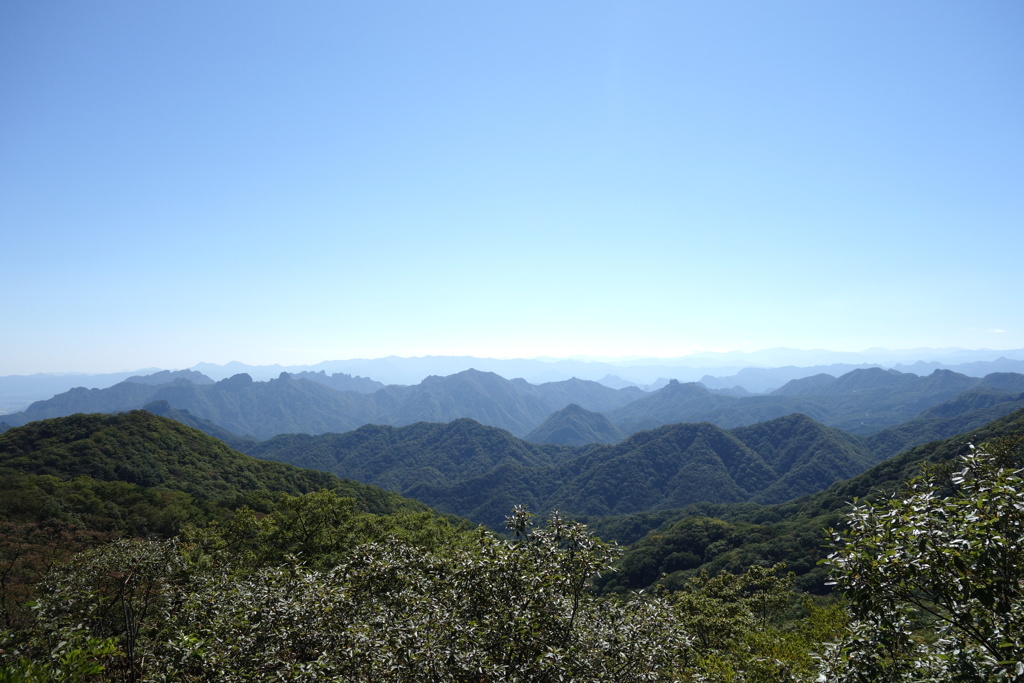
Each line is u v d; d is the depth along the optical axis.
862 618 5.73
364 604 9.03
